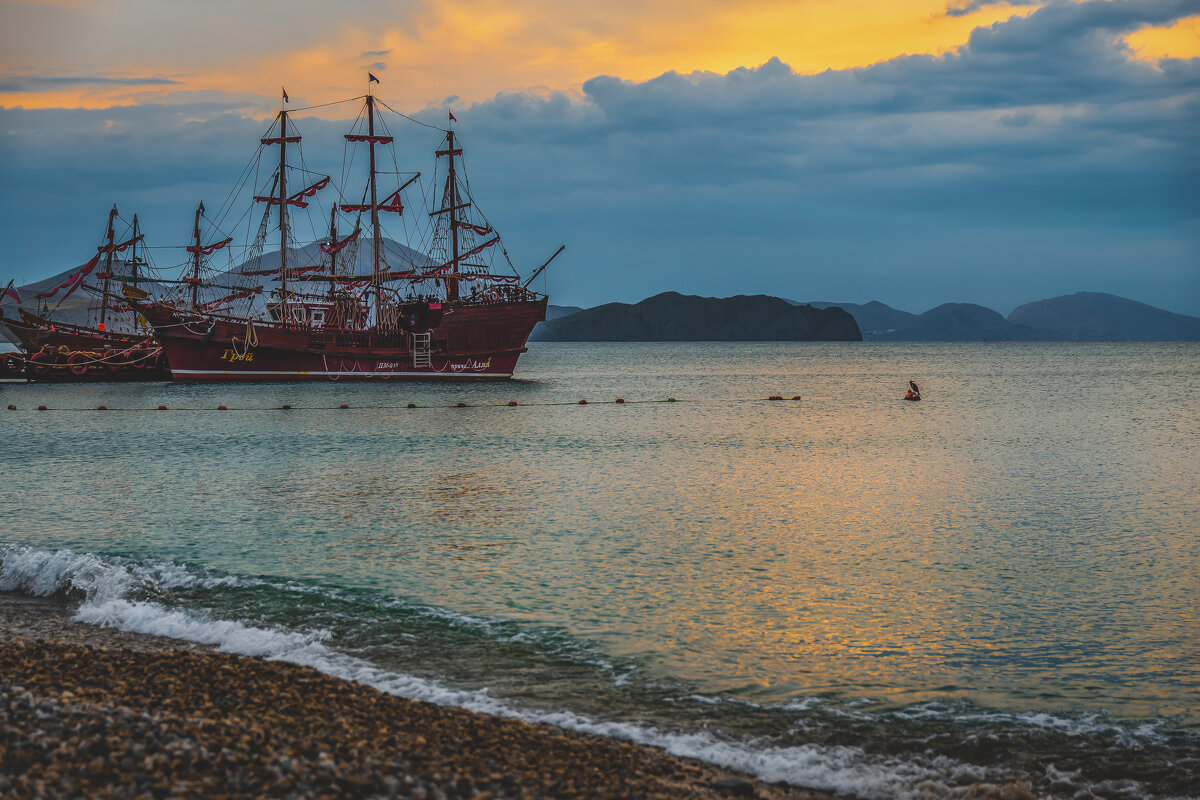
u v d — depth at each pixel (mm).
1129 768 15367
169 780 11555
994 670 19766
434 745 14086
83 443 62625
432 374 124750
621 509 38281
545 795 12594
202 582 26344
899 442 64312
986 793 14398
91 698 14977
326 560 29141
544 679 19109
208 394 106250
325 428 73938
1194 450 59125
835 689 18672
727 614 23672
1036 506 39188
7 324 121312
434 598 24969
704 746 15906
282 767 12234
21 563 27312
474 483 45406
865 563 29047
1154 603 24750
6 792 11016
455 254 138750
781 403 102625
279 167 122812
